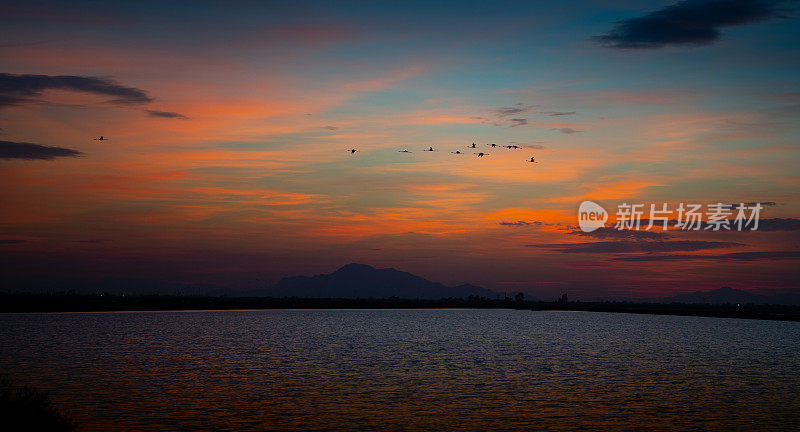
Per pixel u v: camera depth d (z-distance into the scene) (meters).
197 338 137.75
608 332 182.25
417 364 86.50
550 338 149.50
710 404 55.22
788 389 65.19
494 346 121.56
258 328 188.25
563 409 52.16
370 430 43.66
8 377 68.12
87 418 45.62
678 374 77.69
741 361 96.12
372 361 90.12
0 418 39.25
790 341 148.62
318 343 125.94
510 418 48.31
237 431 42.59
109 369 76.81
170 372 74.19
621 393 61.09
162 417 46.59
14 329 168.25
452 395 58.81
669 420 48.09
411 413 49.81
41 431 40.59
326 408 51.47
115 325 197.88
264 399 55.34
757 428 45.59
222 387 62.31
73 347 109.38
